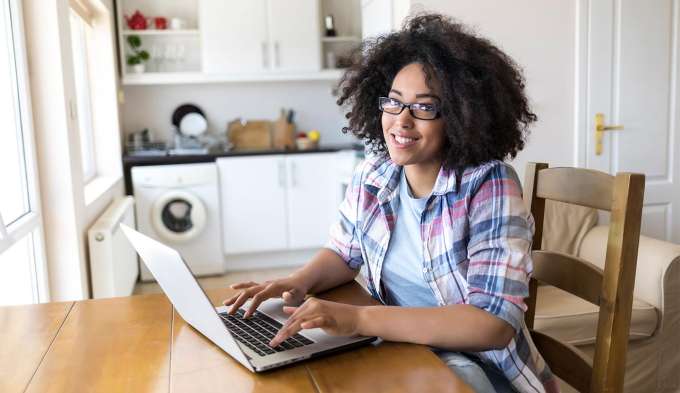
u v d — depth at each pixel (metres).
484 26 3.51
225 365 1.10
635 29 3.64
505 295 1.18
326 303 1.19
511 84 1.37
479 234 1.26
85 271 3.14
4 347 1.22
